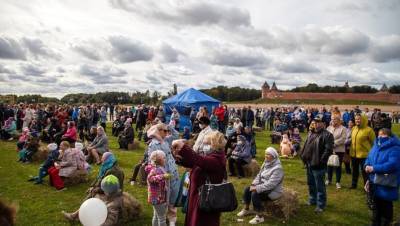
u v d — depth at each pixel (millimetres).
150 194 6051
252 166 11617
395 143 6398
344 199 9078
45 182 10906
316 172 8094
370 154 6719
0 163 13844
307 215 7922
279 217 7707
